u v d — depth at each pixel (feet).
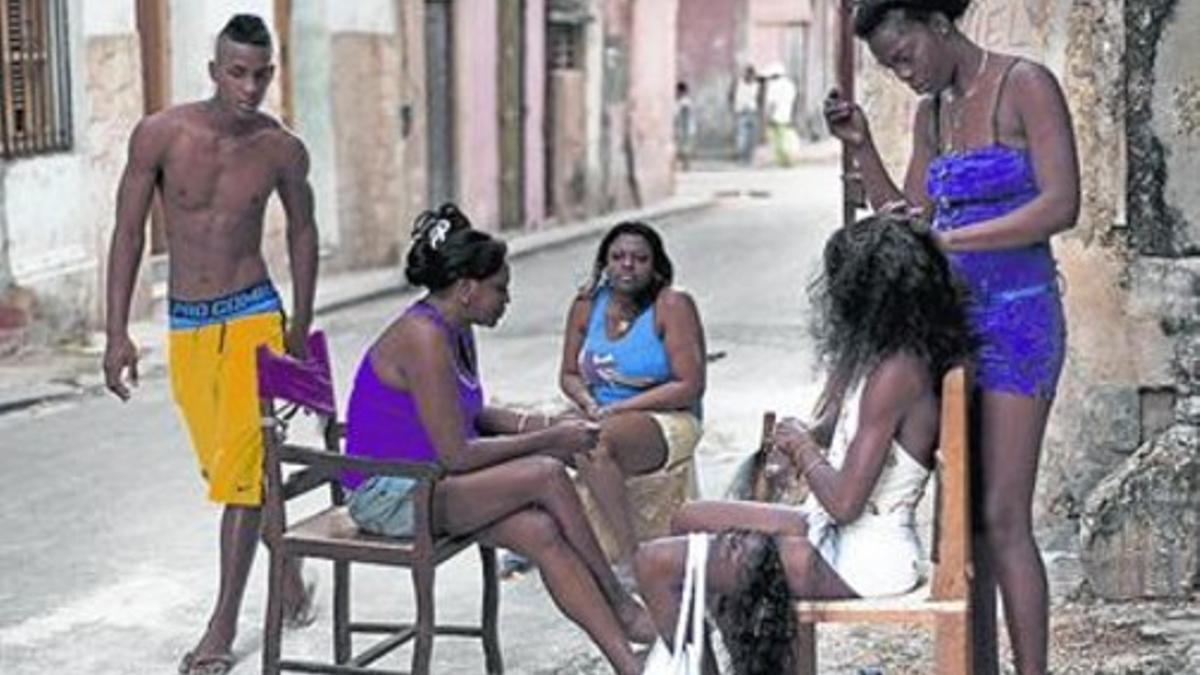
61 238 62.18
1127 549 30.81
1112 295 32.19
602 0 111.96
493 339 63.93
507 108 101.81
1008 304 22.97
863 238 22.00
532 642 31.14
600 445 30.89
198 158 29.86
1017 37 33.60
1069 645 28.76
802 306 71.10
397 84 86.17
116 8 64.90
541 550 26.21
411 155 88.84
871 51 24.20
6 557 36.70
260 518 30.22
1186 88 31.35
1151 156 31.65
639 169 119.03
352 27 83.30
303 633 31.76
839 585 22.25
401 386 26.81
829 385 22.74
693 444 32.22
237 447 29.78
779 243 97.50
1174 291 31.76
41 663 30.58
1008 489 23.32
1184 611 30.07
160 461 45.06
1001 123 22.84
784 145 158.81
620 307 32.78
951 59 23.00
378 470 25.93
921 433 22.09
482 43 98.02
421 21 89.92
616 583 26.68
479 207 98.37
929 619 21.98
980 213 22.95
